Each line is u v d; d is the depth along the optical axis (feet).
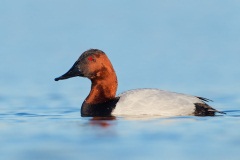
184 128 44.83
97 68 52.80
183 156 37.06
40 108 62.90
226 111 56.44
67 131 44.80
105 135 42.78
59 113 57.47
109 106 51.49
